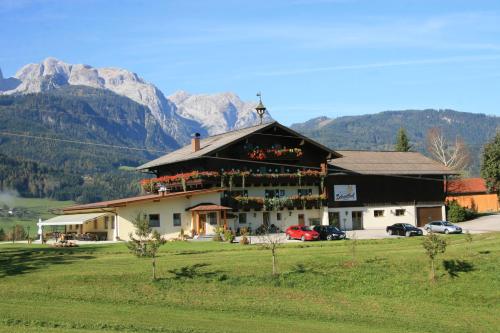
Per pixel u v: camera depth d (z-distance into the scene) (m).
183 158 73.81
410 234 65.75
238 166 72.38
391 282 39.19
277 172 74.88
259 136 74.19
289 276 38.97
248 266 40.22
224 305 33.28
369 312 33.38
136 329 27.17
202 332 27.39
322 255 43.84
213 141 79.44
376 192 79.69
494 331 31.00
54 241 69.75
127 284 36.25
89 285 35.84
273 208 71.75
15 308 30.05
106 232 69.06
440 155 122.31
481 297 37.25
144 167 85.19
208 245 52.00
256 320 30.48
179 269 39.31
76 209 75.19
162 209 65.81
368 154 86.94
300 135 75.00
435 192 83.38
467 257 43.34
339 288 38.00
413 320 32.25
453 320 32.75
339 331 29.06
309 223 75.69
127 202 63.84
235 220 70.06
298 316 31.95
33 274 37.88
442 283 39.16
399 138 116.38
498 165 96.00
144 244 38.22
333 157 77.25
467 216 85.19
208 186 70.19
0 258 45.38
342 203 77.44
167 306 32.66
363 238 62.91
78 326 27.03
